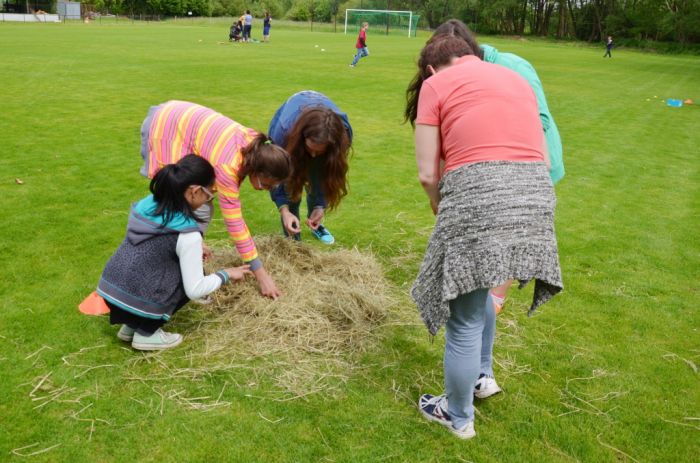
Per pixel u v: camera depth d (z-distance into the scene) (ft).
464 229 7.16
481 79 7.39
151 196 9.68
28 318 10.57
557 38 191.11
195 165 9.13
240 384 9.08
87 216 15.66
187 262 9.37
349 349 10.16
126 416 8.23
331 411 8.57
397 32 167.63
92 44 75.31
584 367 9.96
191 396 8.75
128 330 9.94
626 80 63.93
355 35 147.74
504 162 7.15
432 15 218.79
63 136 24.12
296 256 12.66
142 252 9.29
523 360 10.09
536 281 7.77
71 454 7.50
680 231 16.61
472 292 7.45
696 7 146.41
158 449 7.67
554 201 7.42
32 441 7.69
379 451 7.84
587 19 186.50
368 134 27.66
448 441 8.12
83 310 10.82
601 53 129.39
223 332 10.31
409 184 19.94
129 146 23.00
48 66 47.93
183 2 228.63
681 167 24.14
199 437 7.92
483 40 168.55
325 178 11.32
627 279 13.39
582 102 43.04
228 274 10.06
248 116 30.25
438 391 9.18
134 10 224.12
